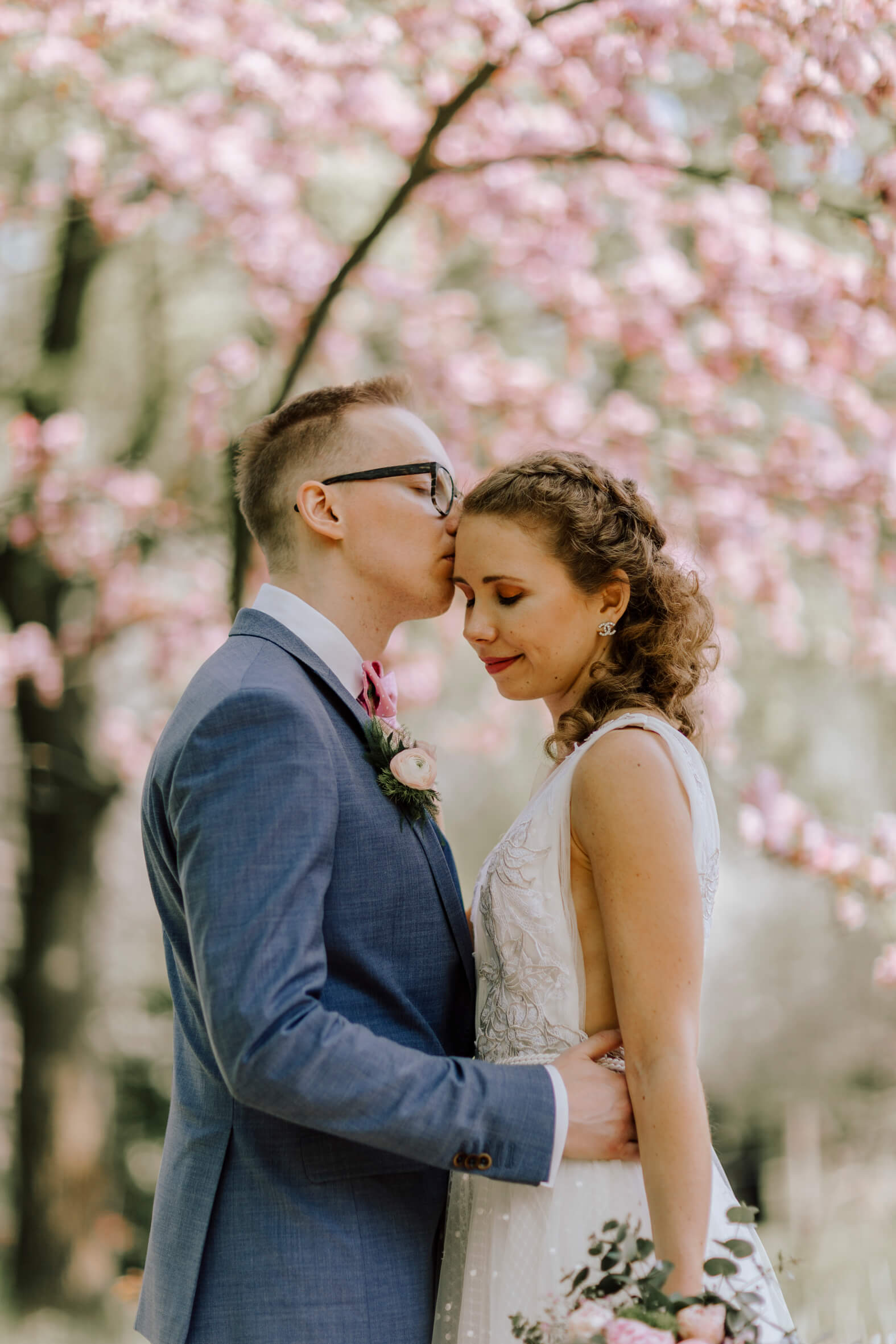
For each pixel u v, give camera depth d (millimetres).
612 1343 1271
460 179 6113
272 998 1491
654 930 1594
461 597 6281
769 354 6172
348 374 6195
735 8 5754
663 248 6184
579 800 1702
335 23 5789
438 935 1813
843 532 6309
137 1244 6473
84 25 5676
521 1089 1595
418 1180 1755
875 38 5930
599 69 5875
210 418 5988
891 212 6195
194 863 1576
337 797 1688
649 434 6168
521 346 6555
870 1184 6559
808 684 6922
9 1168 6422
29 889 6031
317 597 1921
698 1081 1550
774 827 5863
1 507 5883
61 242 6066
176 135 5781
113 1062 7023
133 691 6629
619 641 1906
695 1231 1467
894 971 6234
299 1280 1609
